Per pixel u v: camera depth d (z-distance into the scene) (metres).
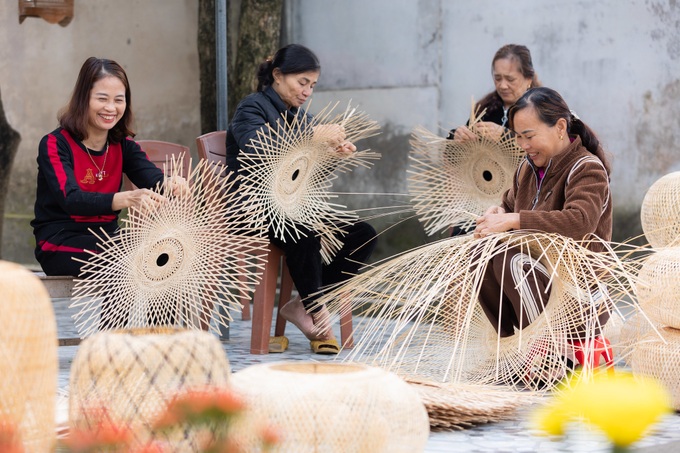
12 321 2.03
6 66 8.98
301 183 4.92
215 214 4.14
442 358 4.09
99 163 4.43
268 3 7.67
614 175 6.50
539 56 6.76
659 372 3.55
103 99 4.32
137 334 2.37
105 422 2.17
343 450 2.16
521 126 4.05
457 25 7.12
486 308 3.97
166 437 2.05
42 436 2.12
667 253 3.74
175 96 8.31
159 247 3.99
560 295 3.82
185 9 8.27
